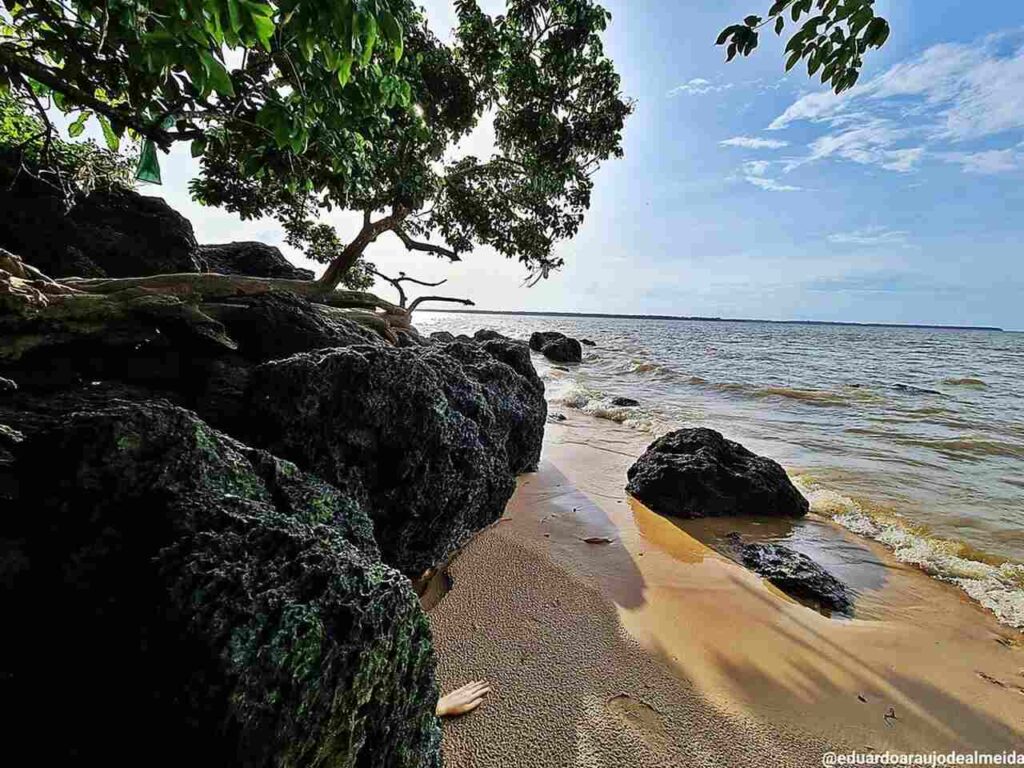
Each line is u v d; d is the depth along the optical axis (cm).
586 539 536
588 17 669
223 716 138
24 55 261
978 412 1448
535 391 827
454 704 281
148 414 191
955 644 381
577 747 263
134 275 696
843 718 300
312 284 774
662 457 695
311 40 179
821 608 424
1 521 161
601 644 350
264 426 336
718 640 367
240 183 825
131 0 178
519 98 765
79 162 627
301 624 158
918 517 648
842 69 209
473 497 468
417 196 729
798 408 1510
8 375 308
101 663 149
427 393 407
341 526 251
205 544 166
